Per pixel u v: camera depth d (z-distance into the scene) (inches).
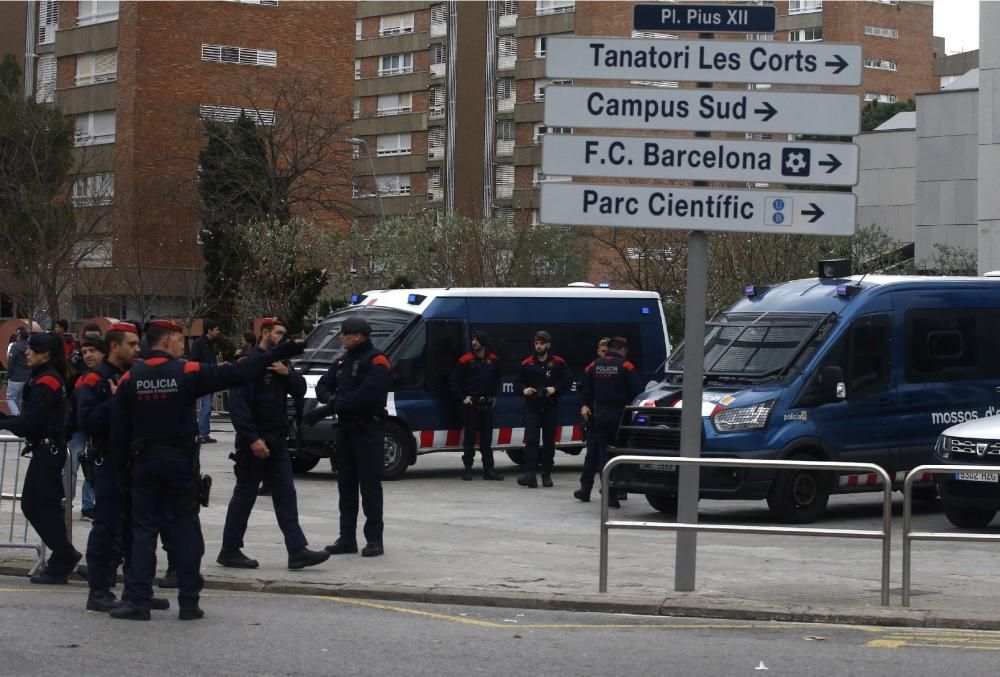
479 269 1891.0
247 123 2086.6
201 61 2292.1
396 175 3287.4
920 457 673.0
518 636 370.0
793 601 426.9
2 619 381.7
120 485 390.3
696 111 410.6
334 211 2213.3
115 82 2256.4
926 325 686.5
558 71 412.2
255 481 472.7
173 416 380.2
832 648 358.0
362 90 3348.9
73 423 466.6
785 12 3722.9
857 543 492.4
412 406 838.5
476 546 541.3
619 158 412.2
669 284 1626.5
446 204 3125.0
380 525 508.4
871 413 661.9
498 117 3061.0
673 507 675.4
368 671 324.2
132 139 2222.0
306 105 2289.6
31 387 438.6
